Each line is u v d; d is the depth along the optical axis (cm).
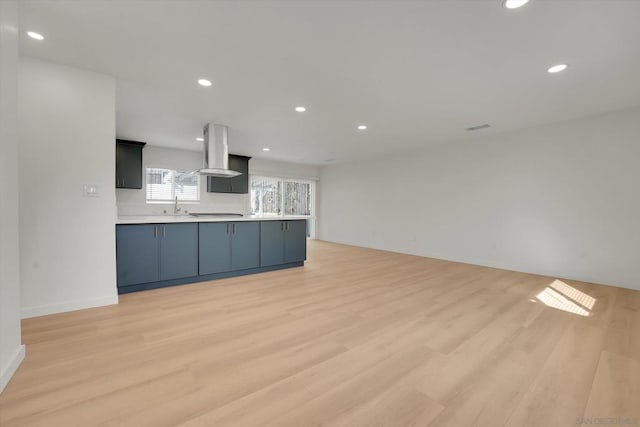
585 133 380
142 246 313
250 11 177
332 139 516
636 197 343
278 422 126
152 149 574
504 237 462
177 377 158
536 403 139
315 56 232
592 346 198
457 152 530
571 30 194
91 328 220
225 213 676
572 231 392
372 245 701
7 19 152
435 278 393
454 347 196
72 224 252
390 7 173
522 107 345
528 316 253
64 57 234
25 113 232
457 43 212
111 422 124
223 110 362
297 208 847
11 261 157
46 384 150
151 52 227
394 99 323
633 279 345
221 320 239
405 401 140
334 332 218
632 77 264
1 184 146
